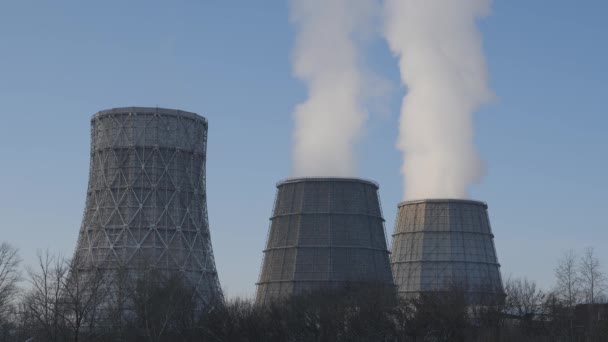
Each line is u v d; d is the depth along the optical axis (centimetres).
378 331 12950
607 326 11831
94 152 16675
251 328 13488
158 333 12756
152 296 13200
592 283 13150
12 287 14688
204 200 17062
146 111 16388
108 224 16062
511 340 12100
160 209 16188
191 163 16688
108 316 13325
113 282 14100
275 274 16875
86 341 11838
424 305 13038
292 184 17262
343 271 16450
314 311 13725
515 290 15688
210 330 13500
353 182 17062
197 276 16350
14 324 14112
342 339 13050
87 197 16738
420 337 12706
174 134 16475
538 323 13125
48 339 11600
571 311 13038
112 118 16425
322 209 16838
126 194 16125
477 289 17488
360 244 16712
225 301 15750
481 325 13000
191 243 16425
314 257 16575
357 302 13825
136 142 16275
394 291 15775
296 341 13350
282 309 14225
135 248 15888
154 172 16262
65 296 13512
